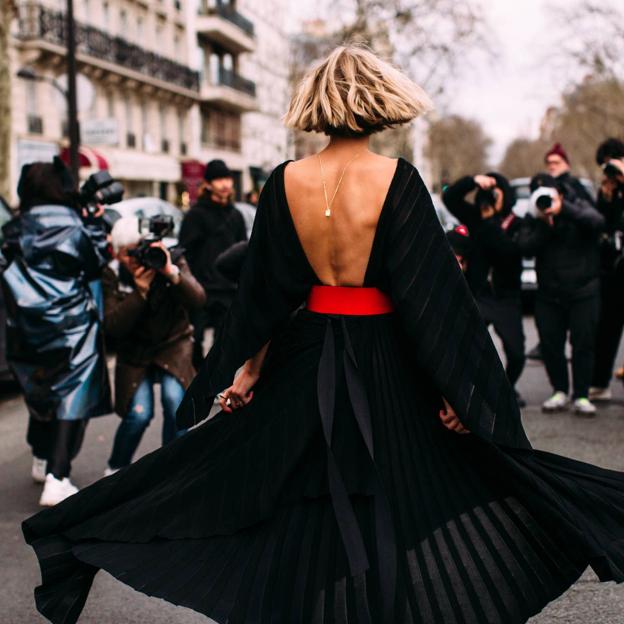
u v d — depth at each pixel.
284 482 2.54
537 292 7.23
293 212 2.64
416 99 2.65
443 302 2.53
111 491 2.76
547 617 3.62
